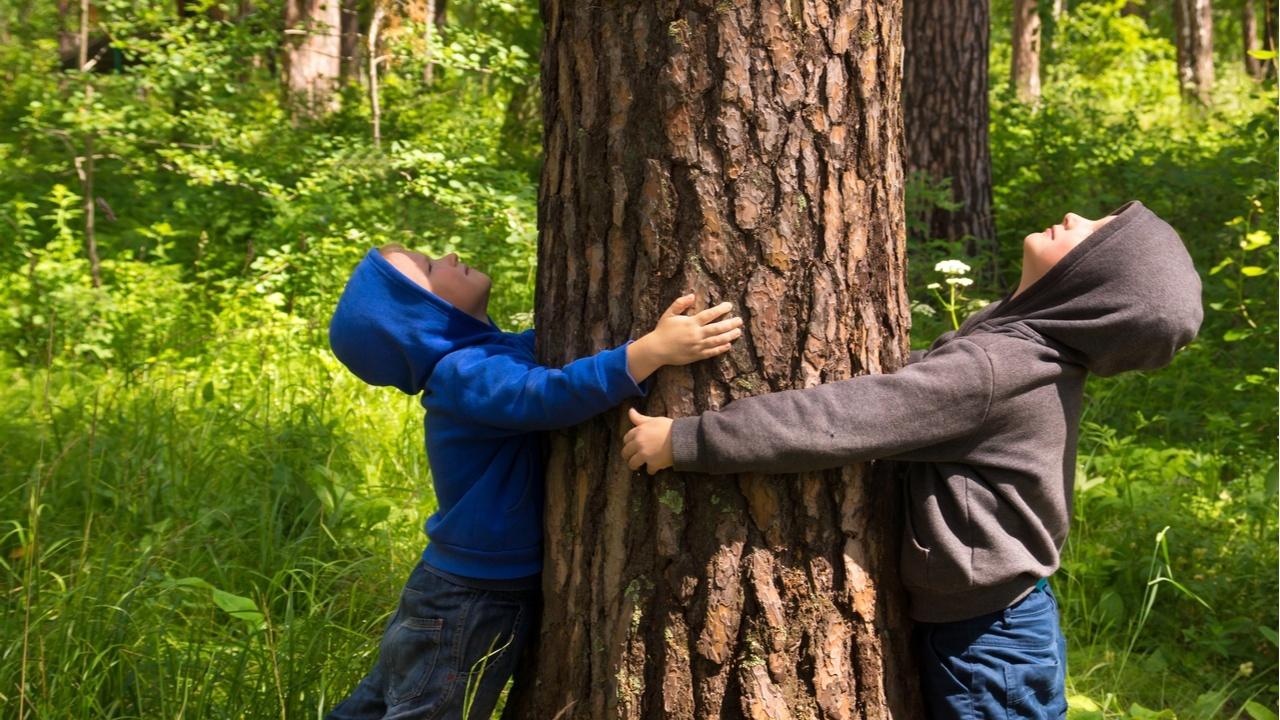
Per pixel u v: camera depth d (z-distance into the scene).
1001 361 2.01
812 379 2.01
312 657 2.64
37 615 2.71
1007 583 2.07
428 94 10.87
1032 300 2.13
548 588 2.20
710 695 2.05
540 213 2.20
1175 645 3.53
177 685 2.55
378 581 3.35
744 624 2.04
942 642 2.15
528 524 2.20
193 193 7.79
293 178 8.05
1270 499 4.05
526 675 2.27
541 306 2.20
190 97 8.41
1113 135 9.95
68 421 4.36
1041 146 9.27
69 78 7.54
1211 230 7.30
